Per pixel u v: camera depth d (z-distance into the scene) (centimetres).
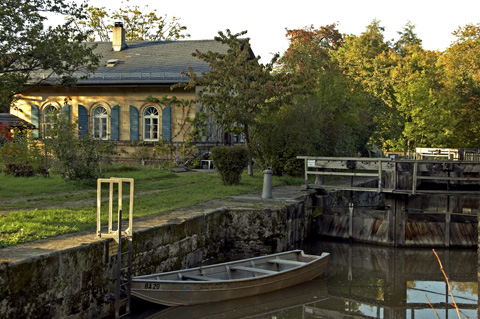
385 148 3672
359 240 1667
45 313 720
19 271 676
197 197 1530
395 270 1331
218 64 2002
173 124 2792
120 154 2838
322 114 2383
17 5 1883
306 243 1658
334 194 1933
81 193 1528
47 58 1938
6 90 1870
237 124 2125
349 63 3775
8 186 1591
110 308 855
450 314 995
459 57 5053
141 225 1018
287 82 2025
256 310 974
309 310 988
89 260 805
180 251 1105
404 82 3812
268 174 1588
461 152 2908
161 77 2766
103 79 2814
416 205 2494
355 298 1083
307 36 3897
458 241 1587
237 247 1383
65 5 1973
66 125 1800
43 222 994
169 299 916
